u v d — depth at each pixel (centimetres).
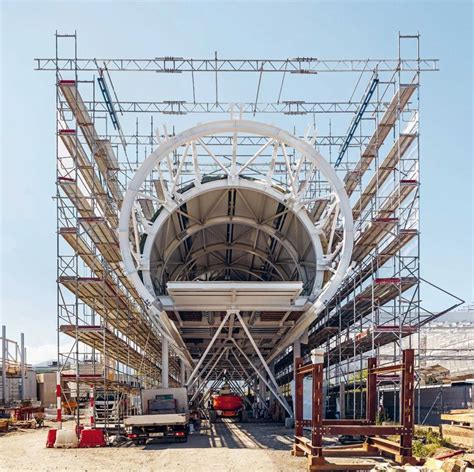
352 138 3759
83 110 2839
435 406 2959
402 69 2964
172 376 6906
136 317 3588
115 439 2489
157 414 2569
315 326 4397
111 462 1805
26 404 5256
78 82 2973
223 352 3512
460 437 1950
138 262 2531
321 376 1584
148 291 2481
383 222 2778
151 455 1958
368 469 1508
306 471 1549
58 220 2736
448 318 5341
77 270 2767
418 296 2798
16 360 6144
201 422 3494
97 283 2792
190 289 2375
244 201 2900
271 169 2631
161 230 2714
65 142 2861
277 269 3409
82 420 4634
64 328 2738
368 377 1850
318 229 2652
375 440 1742
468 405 2656
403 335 3102
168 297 2541
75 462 1830
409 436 1553
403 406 1566
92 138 2886
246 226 3238
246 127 2475
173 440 2381
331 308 3766
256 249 3412
